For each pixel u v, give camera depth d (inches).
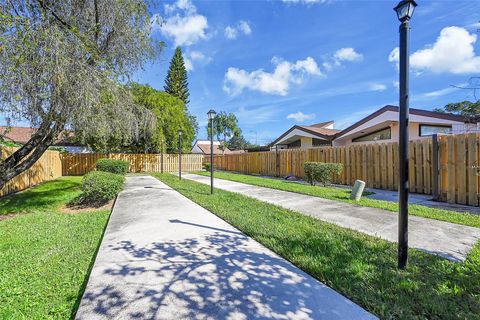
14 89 200.1
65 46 216.1
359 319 80.2
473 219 184.5
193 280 106.7
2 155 343.0
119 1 260.5
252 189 382.6
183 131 894.4
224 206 253.3
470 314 79.9
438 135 267.0
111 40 276.2
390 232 163.9
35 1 220.5
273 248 139.2
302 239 150.9
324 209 233.6
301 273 111.6
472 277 101.3
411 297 89.8
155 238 161.5
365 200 269.7
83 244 165.5
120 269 117.7
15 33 193.6
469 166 243.0
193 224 193.8
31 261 138.9
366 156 385.7
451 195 255.1
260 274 111.0
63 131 280.7
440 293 91.6
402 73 111.8
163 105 825.5
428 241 143.0
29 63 201.0
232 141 1654.8
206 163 962.7
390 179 350.0
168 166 908.6
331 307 86.7
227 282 104.7
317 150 482.3
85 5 255.0
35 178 471.2
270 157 633.6
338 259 122.0
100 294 97.2
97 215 244.8
